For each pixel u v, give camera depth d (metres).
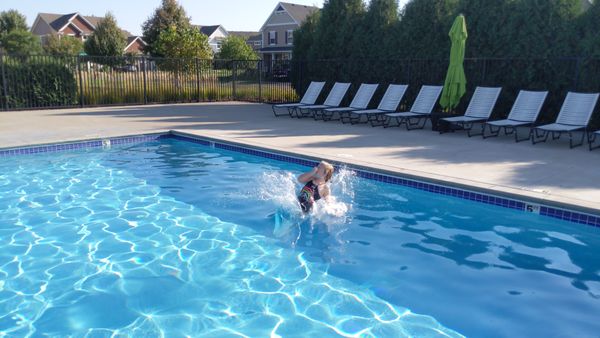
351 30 16.53
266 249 4.85
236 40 48.78
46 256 4.65
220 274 4.27
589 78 11.05
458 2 13.34
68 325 3.43
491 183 6.34
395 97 12.71
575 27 11.39
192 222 5.64
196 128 11.90
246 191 6.91
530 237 5.13
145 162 8.91
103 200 6.52
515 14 12.14
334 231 5.34
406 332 3.32
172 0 47.12
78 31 67.69
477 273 4.29
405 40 14.69
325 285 4.05
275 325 3.42
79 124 12.64
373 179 7.36
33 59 16.59
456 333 3.31
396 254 4.72
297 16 55.78
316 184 5.89
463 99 13.48
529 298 3.82
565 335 3.29
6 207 6.17
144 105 18.64
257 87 20.55
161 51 24.94
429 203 6.30
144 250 4.80
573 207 5.41
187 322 3.47
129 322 3.47
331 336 3.27
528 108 10.26
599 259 4.58
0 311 3.62
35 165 8.62
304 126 12.31
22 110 16.34
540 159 7.97
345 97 16.73
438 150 8.81
